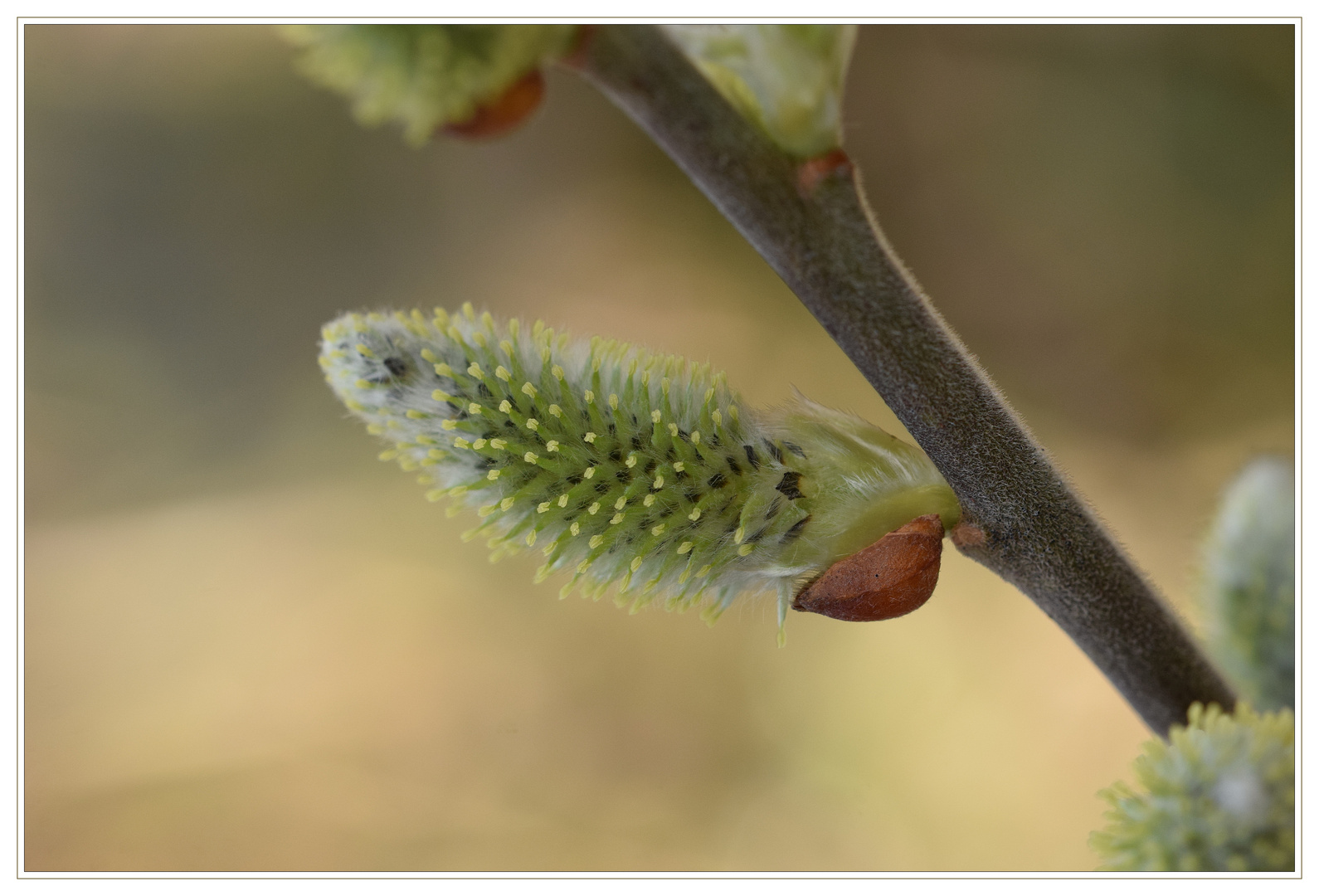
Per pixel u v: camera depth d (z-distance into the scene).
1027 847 0.39
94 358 0.53
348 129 0.53
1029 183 0.46
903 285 0.19
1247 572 0.21
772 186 0.19
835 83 0.19
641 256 0.51
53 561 0.49
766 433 0.20
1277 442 0.41
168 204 0.54
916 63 0.48
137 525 0.50
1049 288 0.46
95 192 0.54
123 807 0.43
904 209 0.48
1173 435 0.43
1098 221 0.45
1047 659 0.41
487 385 0.19
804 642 0.44
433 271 0.53
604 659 0.45
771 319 0.49
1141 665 0.20
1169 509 0.43
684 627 0.45
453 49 0.19
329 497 0.50
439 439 0.19
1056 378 0.46
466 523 0.48
